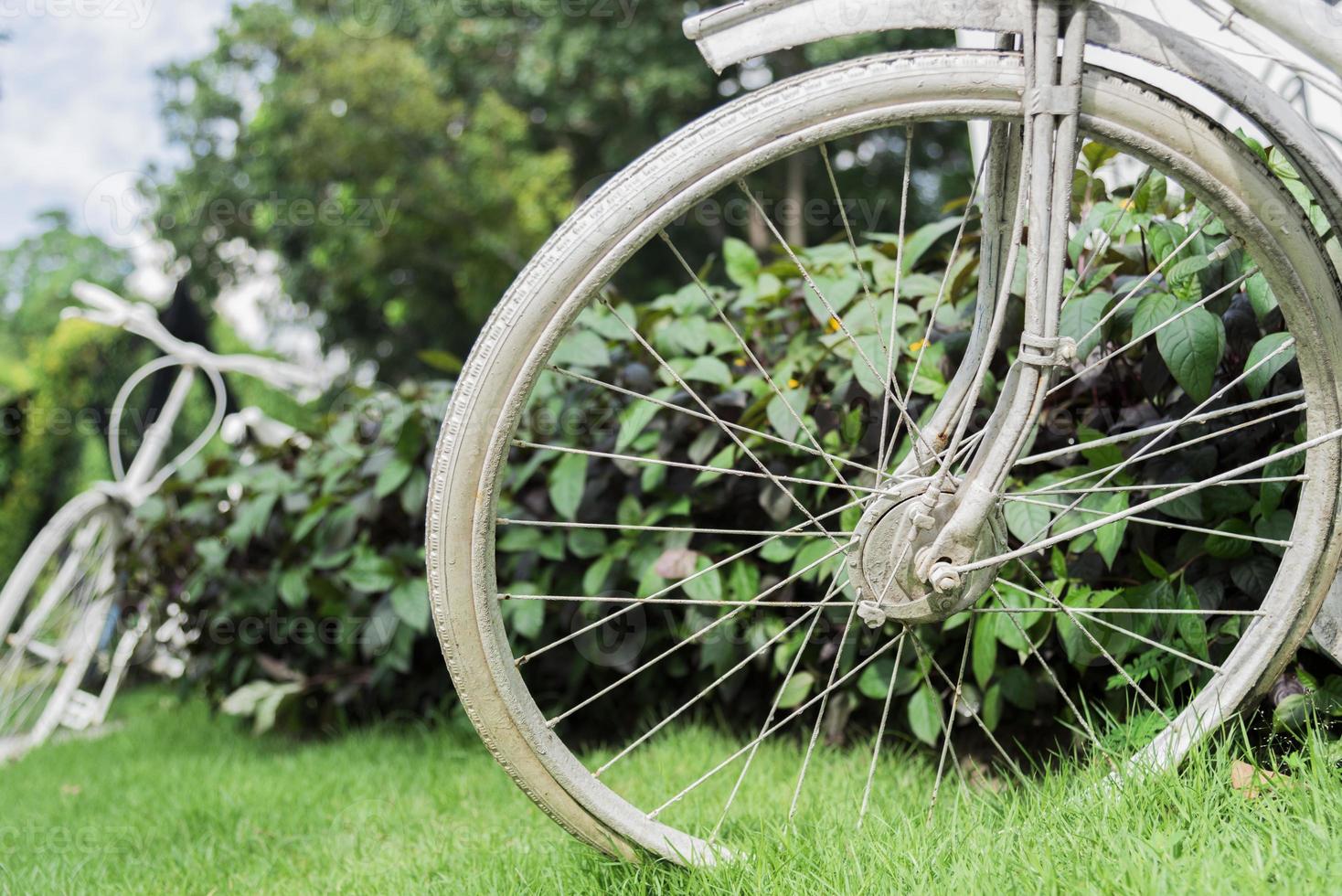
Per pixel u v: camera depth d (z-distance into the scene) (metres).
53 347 6.21
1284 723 1.39
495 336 1.20
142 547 3.23
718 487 2.11
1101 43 1.14
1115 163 2.15
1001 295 1.24
